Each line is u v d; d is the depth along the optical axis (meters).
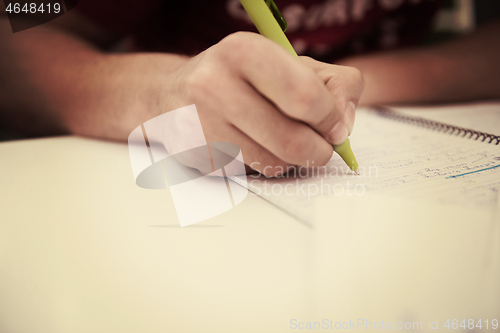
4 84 0.59
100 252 0.22
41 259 0.22
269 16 0.27
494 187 0.26
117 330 0.17
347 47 0.92
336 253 0.20
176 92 0.30
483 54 0.78
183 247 0.22
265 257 0.21
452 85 0.74
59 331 0.18
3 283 0.20
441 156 0.36
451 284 0.18
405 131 0.49
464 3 1.20
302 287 0.19
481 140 0.41
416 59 0.80
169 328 0.17
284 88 0.24
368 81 0.75
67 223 0.26
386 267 0.19
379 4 0.89
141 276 0.20
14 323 0.18
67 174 0.37
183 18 0.79
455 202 0.24
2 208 0.29
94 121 0.52
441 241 0.20
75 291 0.19
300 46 0.88
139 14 0.79
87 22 0.77
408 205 0.24
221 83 0.26
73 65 0.57
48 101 0.57
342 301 0.18
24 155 0.45
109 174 0.37
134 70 0.48
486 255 0.19
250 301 0.18
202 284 0.19
